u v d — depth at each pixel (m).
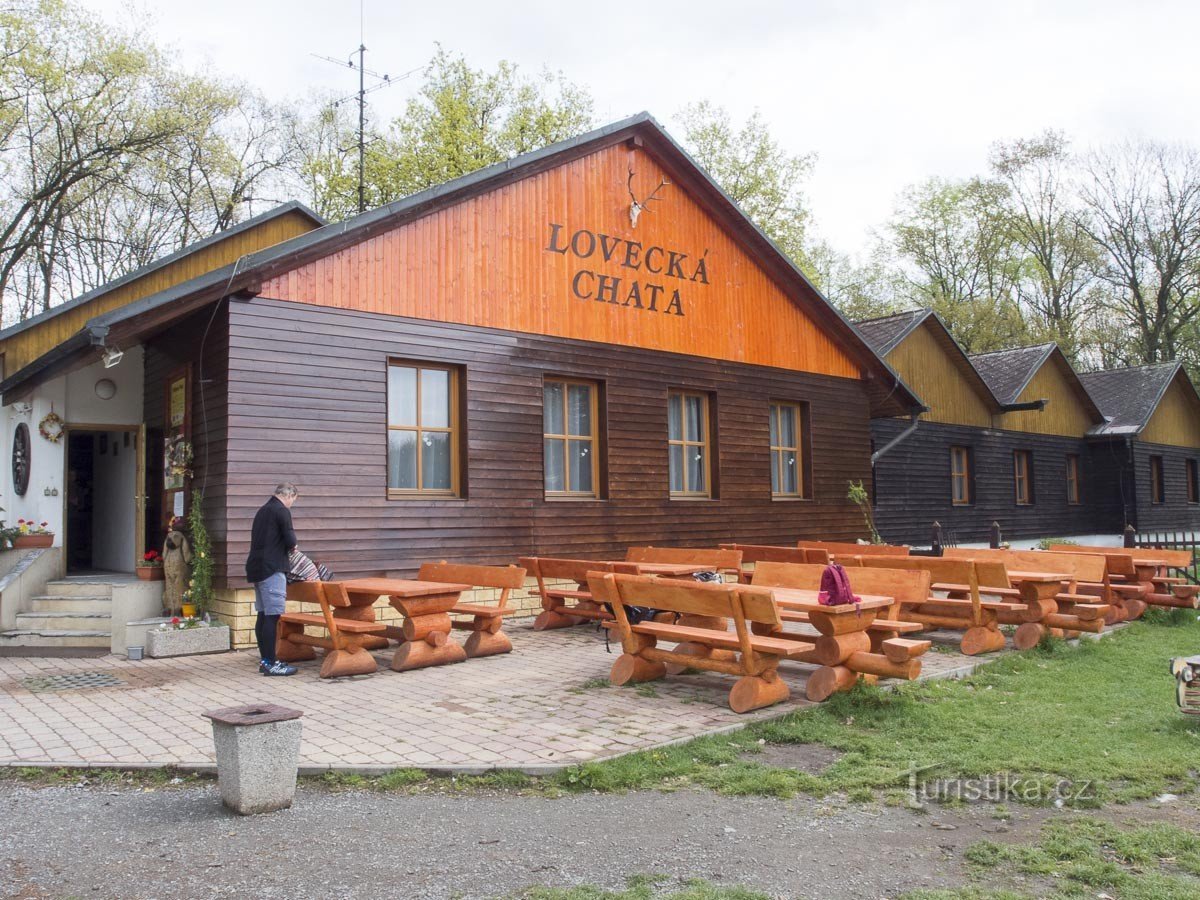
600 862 4.16
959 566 9.14
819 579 8.29
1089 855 4.14
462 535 11.34
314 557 10.03
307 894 3.84
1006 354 27.19
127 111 23.98
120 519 13.62
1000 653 8.98
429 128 32.97
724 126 36.62
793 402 16.12
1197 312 39.38
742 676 6.97
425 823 4.70
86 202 27.19
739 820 4.71
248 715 4.95
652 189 14.01
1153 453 29.69
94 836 4.57
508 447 11.92
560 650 9.59
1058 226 41.12
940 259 43.53
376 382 10.73
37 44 21.36
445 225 11.52
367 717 6.71
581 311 12.93
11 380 11.75
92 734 6.41
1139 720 6.44
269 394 9.87
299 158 32.22
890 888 3.87
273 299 9.98
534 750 5.79
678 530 13.85
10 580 10.95
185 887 3.93
